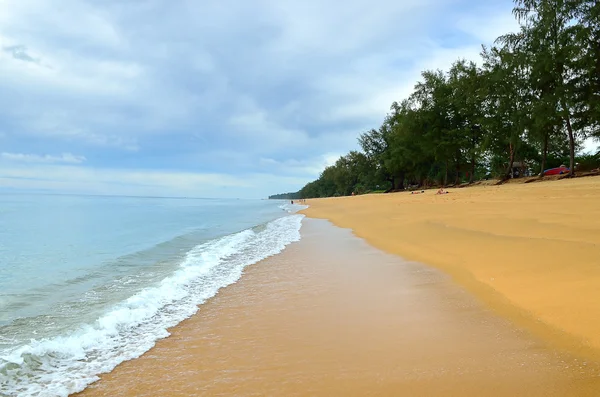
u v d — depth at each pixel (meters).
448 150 46.59
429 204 22.75
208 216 34.59
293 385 3.68
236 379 3.89
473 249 9.01
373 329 5.00
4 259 11.53
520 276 6.40
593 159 39.59
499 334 4.45
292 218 29.16
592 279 5.49
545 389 3.20
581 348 3.82
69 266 10.41
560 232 8.94
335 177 114.00
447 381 3.49
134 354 4.64
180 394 3.65
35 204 57.44
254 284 8.01
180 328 5.52
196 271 9.45
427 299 6.10
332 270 8.93
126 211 40.66
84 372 4.18
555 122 30.75
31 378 4.04
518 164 50.25
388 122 67.06
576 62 28.22
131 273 9.47
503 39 33.25
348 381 3.66
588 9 27.73
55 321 5.88
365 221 19.19
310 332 5.07
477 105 42.94
